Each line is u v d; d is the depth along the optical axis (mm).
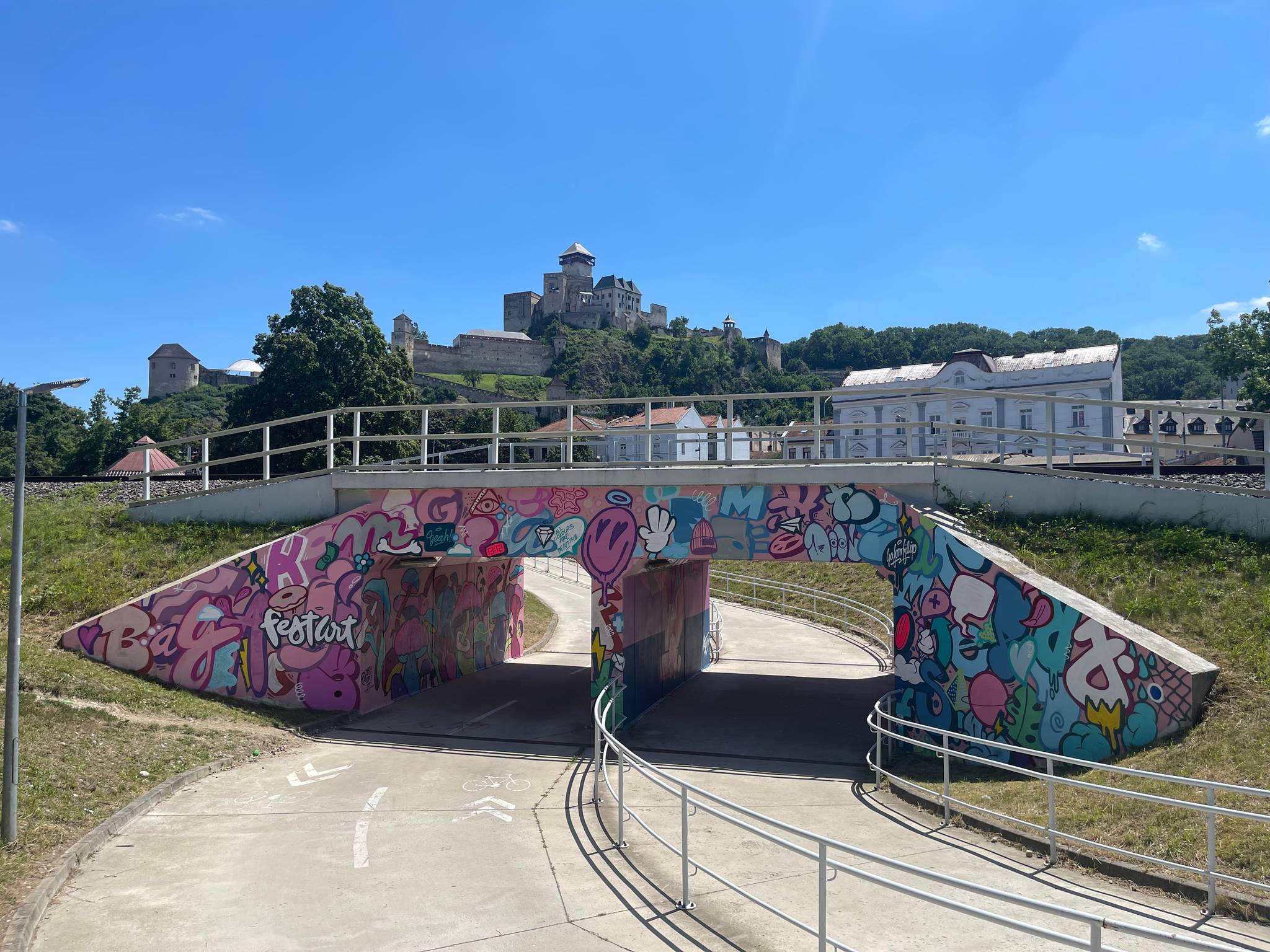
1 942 6414
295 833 9312
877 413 62250
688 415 61375
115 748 11273
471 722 15180
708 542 14258
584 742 13891
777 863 8109
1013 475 12961
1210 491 11969
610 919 6934
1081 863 7508
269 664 15531
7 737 8312
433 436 15820
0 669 12680
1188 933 6117
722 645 23625
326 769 12062
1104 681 10211
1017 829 8328
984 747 11461
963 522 12781
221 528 17156
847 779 11531
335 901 7449
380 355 52281
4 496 21641
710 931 6633
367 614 15766
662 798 10695
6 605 15609
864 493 13508
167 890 7699
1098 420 54438
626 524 14703
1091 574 11602
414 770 12078
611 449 30094
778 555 13906
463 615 20031
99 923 7004
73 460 64938
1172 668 9562
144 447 18594
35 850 8273
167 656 15203
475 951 6418
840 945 5391
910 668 12609
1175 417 59406
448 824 9641
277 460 48562
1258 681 9406
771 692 17906
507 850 8734
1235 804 7684
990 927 6488
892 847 8391
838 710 16203
